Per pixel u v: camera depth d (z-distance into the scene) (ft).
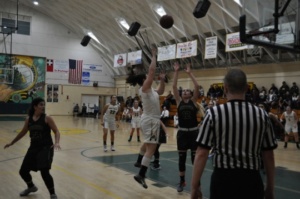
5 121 73.00
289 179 22.11
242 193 7.29
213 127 7.63
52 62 100.22
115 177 21.40
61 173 22.31
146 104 16.08
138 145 38.04
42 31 99.04
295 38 16.51
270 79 65.05
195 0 60.75
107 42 96.63
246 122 7.41
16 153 30.22
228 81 7.84
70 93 102.94
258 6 16.22
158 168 24.35
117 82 109.70
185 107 17.63
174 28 72.74
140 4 70.74
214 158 7.75
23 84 95.81
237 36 58.59
